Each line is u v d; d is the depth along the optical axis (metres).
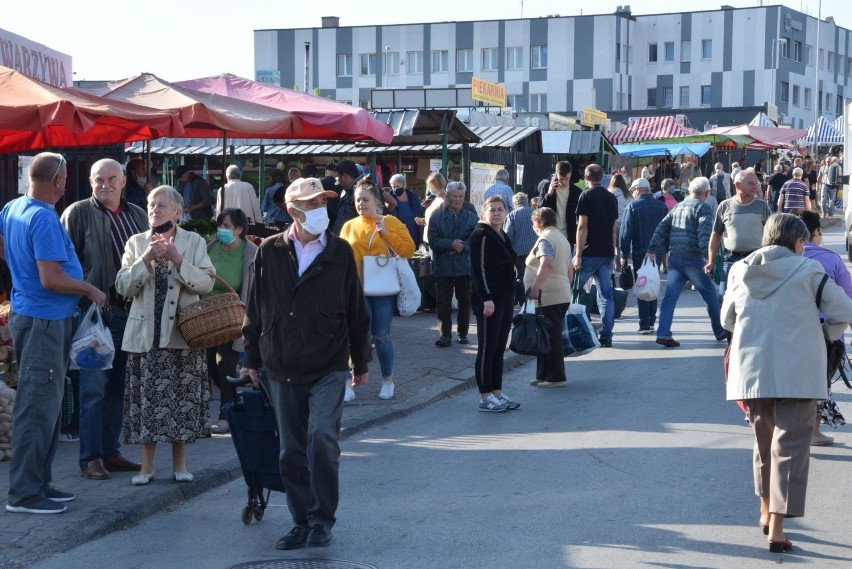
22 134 10.87
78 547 6.02
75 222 7.14
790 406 5.79
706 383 10.71
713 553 5.73
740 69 76.88
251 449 6.25
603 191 13.06
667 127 38.56
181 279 6.81
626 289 14.53
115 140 11.30
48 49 13.21
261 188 22.47
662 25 78.25
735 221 10.79
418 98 22.27
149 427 6.90
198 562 5.77
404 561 5.72
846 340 12.88
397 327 14.57
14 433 6.41
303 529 6.02
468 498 6.90
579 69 74.19
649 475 7.33
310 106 13.05
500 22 74.75
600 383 10.95
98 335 6.74
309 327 5.85
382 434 8.93
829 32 84.75
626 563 5.59
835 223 34.97
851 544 5.86
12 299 6.48
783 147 40.09
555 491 7.00
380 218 9.98
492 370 9.71
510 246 9.60
